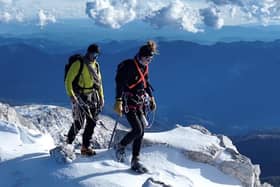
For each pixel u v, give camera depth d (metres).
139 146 10.62
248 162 12.09
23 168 10.32
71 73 10.86
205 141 12.70
